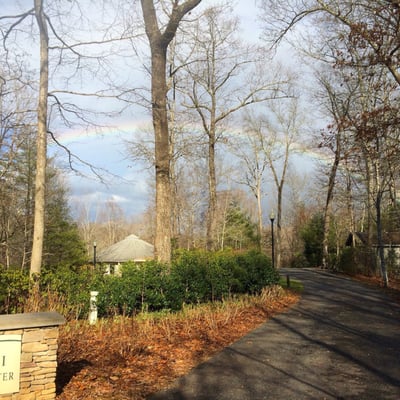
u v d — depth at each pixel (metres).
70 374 5.71
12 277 9.20
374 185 24.61
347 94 25.22
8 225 23.86
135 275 11.11
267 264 16.92
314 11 14.79
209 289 12.98
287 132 46.84
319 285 21.53
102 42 12.72
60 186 29.89
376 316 11.68
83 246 33.62
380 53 12.83
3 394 4.23
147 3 13.51
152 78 13.53
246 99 26.09
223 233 48.50
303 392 5.28
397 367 6.45
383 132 15.58
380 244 22.19
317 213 49.72
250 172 51.25
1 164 20.97
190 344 7.80
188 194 47.25
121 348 6.95
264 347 7.81
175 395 5.15
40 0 12.37
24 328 4.37
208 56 25.58
